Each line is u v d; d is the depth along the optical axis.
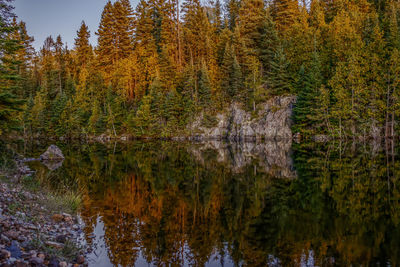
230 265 6.21
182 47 64.81
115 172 19.53
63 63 84.12
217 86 56.62
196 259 6.48
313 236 7.73
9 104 16.81
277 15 59.69
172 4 65.38
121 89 63.94
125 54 69.25
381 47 40.59
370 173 16.34
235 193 13.22
